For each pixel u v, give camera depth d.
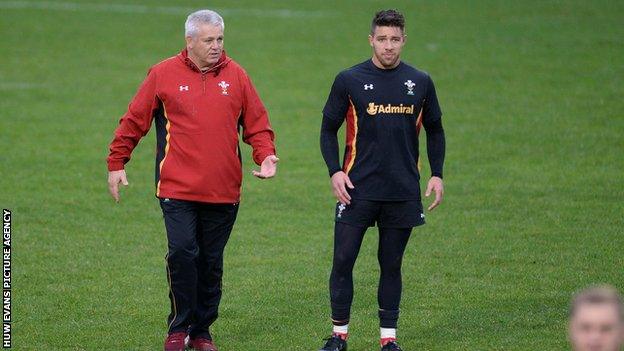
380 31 24.88
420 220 25.91
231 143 25.66
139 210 42.62
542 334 27.69
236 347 27.27
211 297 26.80
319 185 46.91
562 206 42.47
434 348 26.83
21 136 56.22
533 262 34.88
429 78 25.67
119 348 27.12
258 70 75.69
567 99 63.94
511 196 44.19
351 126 25.50
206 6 103.69
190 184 25.33
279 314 30.00
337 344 26.09
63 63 78.12
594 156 50.94
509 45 82.00
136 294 31.80
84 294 31.73
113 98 67.19
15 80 72.00
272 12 100.00
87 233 39.09
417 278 33.28
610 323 13.70
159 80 25.64
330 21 95.19
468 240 37.75
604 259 35.06
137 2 105.75
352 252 25.80
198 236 26.45
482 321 28.94
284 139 56.31
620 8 97.19
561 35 85.69
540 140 54.34
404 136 25.34
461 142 54.31
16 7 101.31
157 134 26.09
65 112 62.69
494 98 64.75
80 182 47.06
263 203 43.81
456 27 90.25
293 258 35.97
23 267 34.50
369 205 25.45
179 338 25.86
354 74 25.31
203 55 25.28
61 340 27.61
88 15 98.12
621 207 42.16
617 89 66.19
